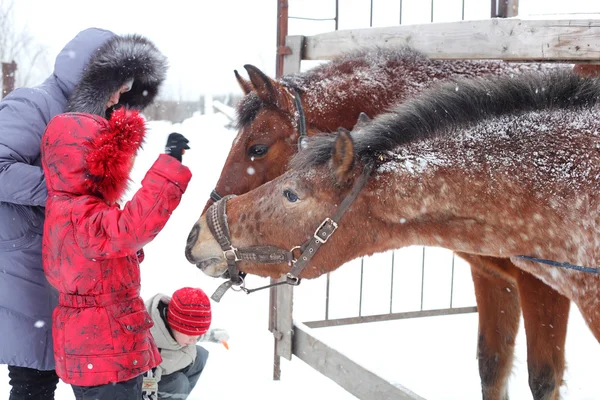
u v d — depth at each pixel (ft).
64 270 7.70
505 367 11.48
